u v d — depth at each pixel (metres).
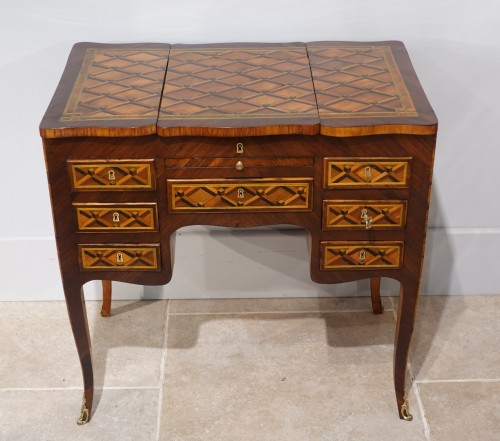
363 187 2.06
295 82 2.18
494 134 2.64
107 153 2.02
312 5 2.44
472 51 2.51
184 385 2.50
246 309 2.80
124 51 2.37
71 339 2.69
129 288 2.83
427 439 2.31
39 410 2.42
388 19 2.47
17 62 2.50
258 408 2.41
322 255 2.16
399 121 1.97
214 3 2.43
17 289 2.84
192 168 2.04
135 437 2.32
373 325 2.73
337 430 2.34
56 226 2.11
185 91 2.13
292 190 2.07
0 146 2.62
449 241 2.79
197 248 2.75
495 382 2.51
